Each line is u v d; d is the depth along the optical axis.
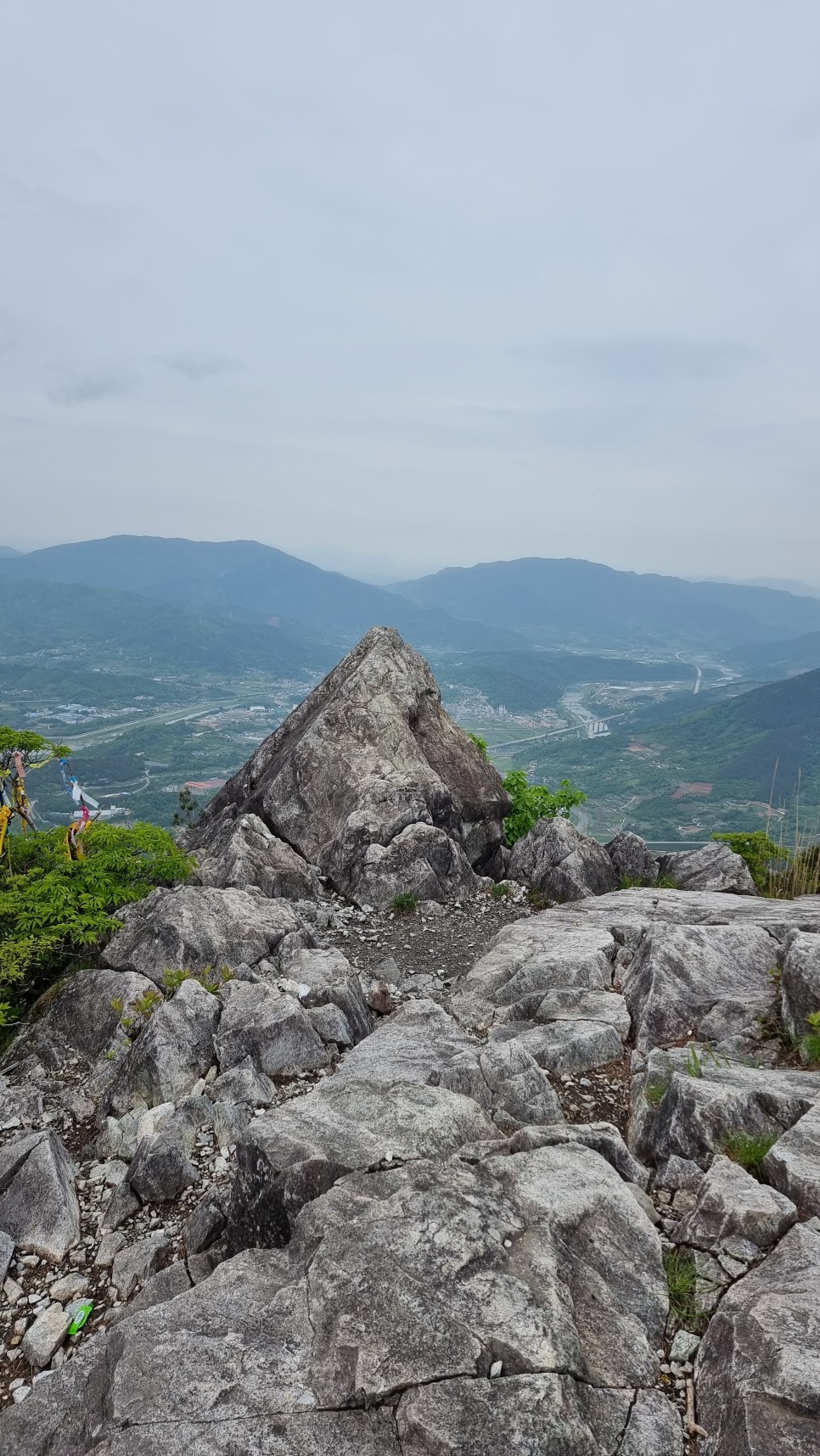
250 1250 6.25
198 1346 5.22
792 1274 5.48
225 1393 4.86
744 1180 6.57
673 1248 6.20
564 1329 5.10
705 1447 4.59
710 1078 8.45
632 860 21.06
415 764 21.25
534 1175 6.70
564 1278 5.63
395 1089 8.23
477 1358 4.88
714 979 10.96
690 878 19.92
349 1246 5.88
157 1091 10.05
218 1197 7.57
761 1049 9.50
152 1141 8.62
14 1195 8.51
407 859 18.39
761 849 20.78
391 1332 5.12
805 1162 6.58
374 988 13.41
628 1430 4.68
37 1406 5.35
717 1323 5.26
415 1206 6.25
